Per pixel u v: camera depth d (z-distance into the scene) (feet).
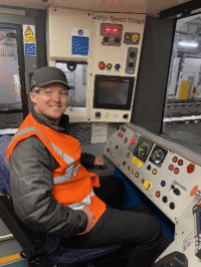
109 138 6.63
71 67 5.31
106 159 6.72
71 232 3.17
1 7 4.64
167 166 4.55
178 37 5.24
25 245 3.31
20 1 4.31
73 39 4.94
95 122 6.36
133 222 3.83
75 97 5.74
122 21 5.04
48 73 3.23
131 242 3.84
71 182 3.84
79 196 3.86
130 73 5.57
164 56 5.49
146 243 3.90
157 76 5.69
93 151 6.66
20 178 2.93
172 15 4.68
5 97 5.36
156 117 6.09
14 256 4.89
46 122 3.43
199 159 3.95
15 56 5.15
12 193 3.03
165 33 5.32
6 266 4.85
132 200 6.07
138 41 5.27
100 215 3.76
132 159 5.50
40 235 3.40
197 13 4.37
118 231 3.69
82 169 4.17
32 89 3.41
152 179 4.76
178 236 3.62
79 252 3.62
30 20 4.98
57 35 4.80
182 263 2.97
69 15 4.73
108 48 5.24
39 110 3.47
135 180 5.17
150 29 5.29
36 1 4.27
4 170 3.37
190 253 3.01
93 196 4.19
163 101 5.87
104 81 5.55
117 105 5.90
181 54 5.26
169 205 4.18
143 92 5.91
